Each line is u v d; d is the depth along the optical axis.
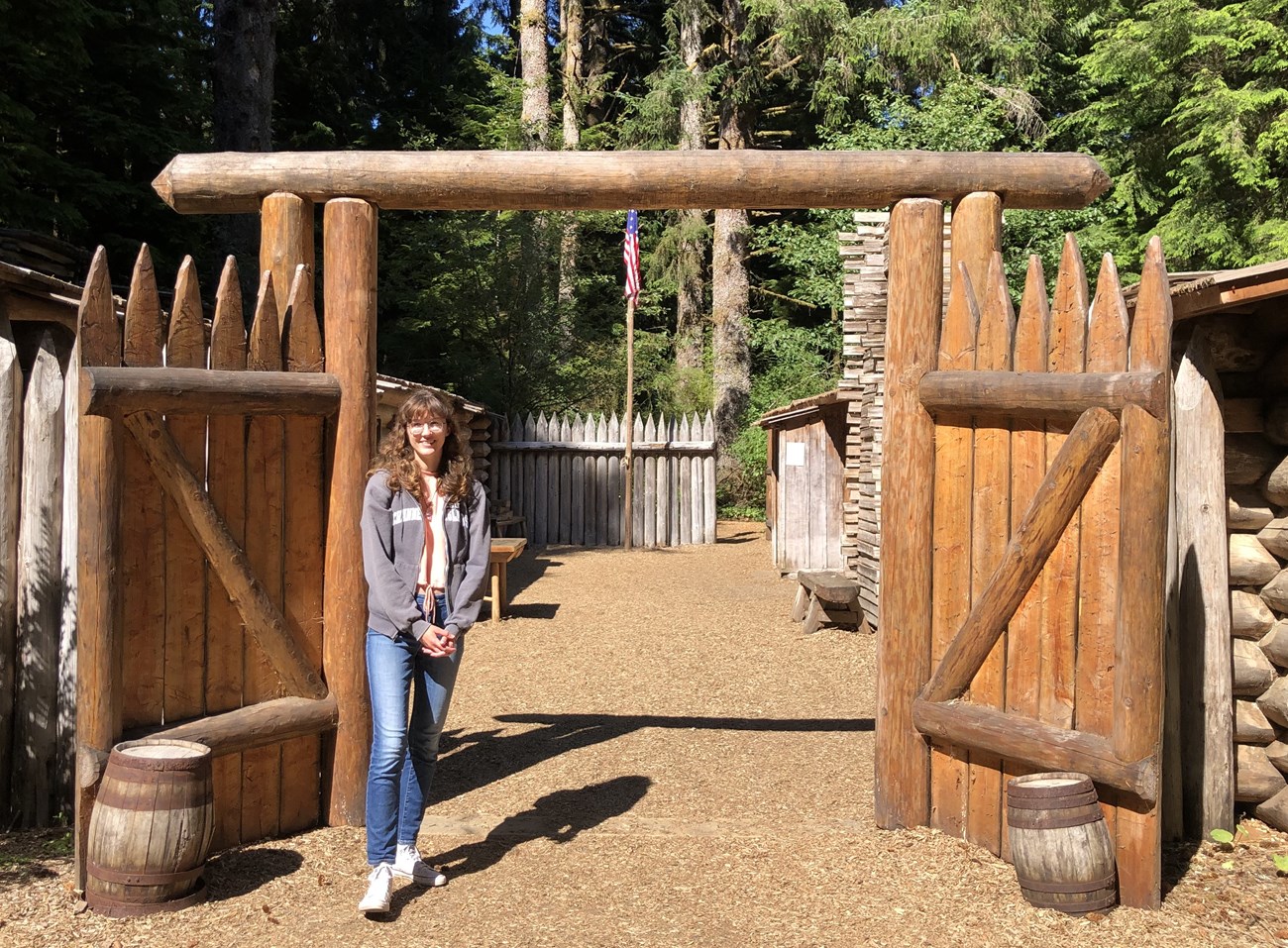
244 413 4.66
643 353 26.02
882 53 21.53
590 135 26.94
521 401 22.23
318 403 4.94
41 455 5.12
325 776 5.13
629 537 17.69
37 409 5.12
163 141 16.14
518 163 5.20
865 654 9.31
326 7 25.89
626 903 4.24
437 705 4.40
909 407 5.03
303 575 5.01
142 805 4.04
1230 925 3.96
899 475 5.04
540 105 26.11
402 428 4.37
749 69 22.75
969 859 4.63
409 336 23.33
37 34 13.06
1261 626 5.00
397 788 4.24
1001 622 4.62
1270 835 4.88
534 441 18.62
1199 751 4.87
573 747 6.48
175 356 4.47
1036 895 4.12
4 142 13.41
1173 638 4.84
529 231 22.64
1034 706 4.48
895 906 4.18
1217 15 16.05
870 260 10.30
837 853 4.75
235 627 4.75
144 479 4.39
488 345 22.83
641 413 24.73
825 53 21.72
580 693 7.92
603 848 4.83
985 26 20.55
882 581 5.09
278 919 4.07
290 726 4.86
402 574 4.32
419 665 4.39
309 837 4.96
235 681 4.76
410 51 28.70
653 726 6.98
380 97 28.69
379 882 4.10
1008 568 4.50
